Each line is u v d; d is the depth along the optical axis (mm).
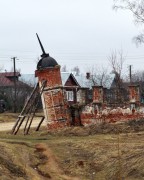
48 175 18797
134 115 28203
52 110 28969
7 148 19844
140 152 19125
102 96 28797
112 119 28328
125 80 76812
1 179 16125
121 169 18266
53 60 29328
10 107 64500
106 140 22328
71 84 65188
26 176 17688
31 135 27266
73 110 28953
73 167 19578
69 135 25969
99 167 19250
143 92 49688
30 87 66125
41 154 20922
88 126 27375
